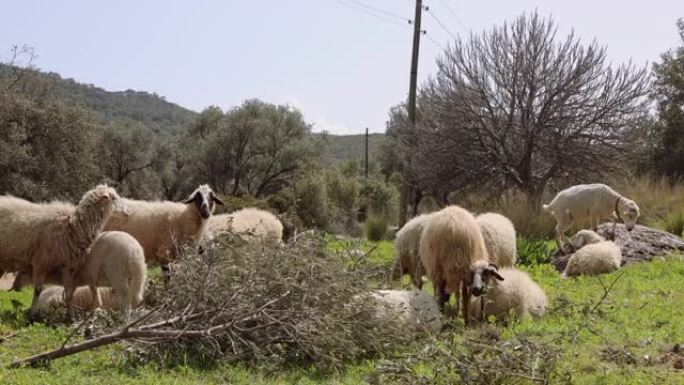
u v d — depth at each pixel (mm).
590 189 17016
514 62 25078
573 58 24906
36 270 9781
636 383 6695
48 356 7355
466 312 9406
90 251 9664
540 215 20641
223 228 12180
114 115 105875
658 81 37781
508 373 6570
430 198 37469
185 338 7699
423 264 10305
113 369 7324
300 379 7312
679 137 36250
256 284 8109
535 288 10109
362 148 100250
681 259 14523
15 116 29719
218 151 49406
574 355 7566
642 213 21891
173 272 8500
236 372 7434
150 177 51000
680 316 9555
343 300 8219
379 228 22422
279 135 49406
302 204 32031
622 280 12812
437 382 6781
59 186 30906
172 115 117812
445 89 26219
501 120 25484
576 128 24516
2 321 9414
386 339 8273
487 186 26297
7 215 9719
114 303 9984
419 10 26922
